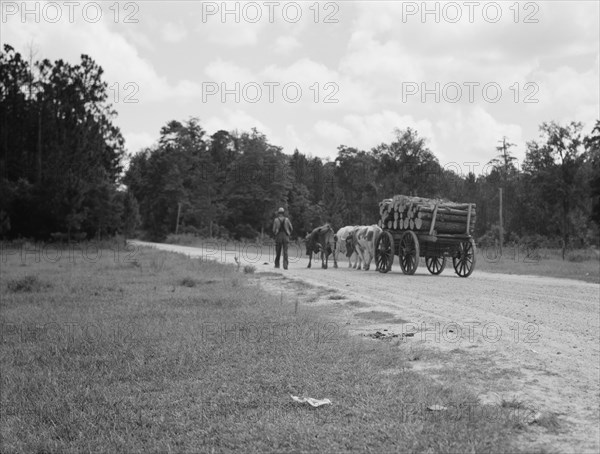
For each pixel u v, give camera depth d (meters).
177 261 26.48
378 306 11.70
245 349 7.70
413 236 18.81
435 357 7.32
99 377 6.79
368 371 6.52
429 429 4.75
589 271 21.22
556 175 49.66
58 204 52.22
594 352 7.54
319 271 20.95
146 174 101.44
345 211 88.31
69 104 59.31
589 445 4.53
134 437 4.97
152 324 9.69
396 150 66.56
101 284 16.34
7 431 5.33
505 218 65.00
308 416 5.20
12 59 62.94
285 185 94.25
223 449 4.62
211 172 93.81
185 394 6.00
